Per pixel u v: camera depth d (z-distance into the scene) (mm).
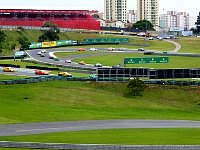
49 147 97500
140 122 128125
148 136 108500
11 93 168000
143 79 187500
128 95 173375
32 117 132125
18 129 116250
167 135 109750
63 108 149000
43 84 181875
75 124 123625
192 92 174625
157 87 178500
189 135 110062
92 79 188000
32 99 161375
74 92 173250
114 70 187875
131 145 95750
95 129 116938
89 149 96375
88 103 159375
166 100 169125
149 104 161250
